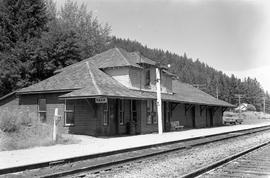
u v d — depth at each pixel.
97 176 11.34
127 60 32.44
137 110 31.94
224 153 17.72
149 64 34.28
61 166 13.32
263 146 21.31
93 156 15.53
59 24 48.56
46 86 30.08
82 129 27.70
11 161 13.82
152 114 34.12
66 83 29.45
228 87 144.75
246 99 164.00
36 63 42.62
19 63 41.75
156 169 12.63
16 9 46.38
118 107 29.83
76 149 18.41
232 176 11.12
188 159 15.42
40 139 20.89
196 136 28.03
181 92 45.06
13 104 32.00
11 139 19.25
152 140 24.03
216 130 38.62
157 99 31.06
